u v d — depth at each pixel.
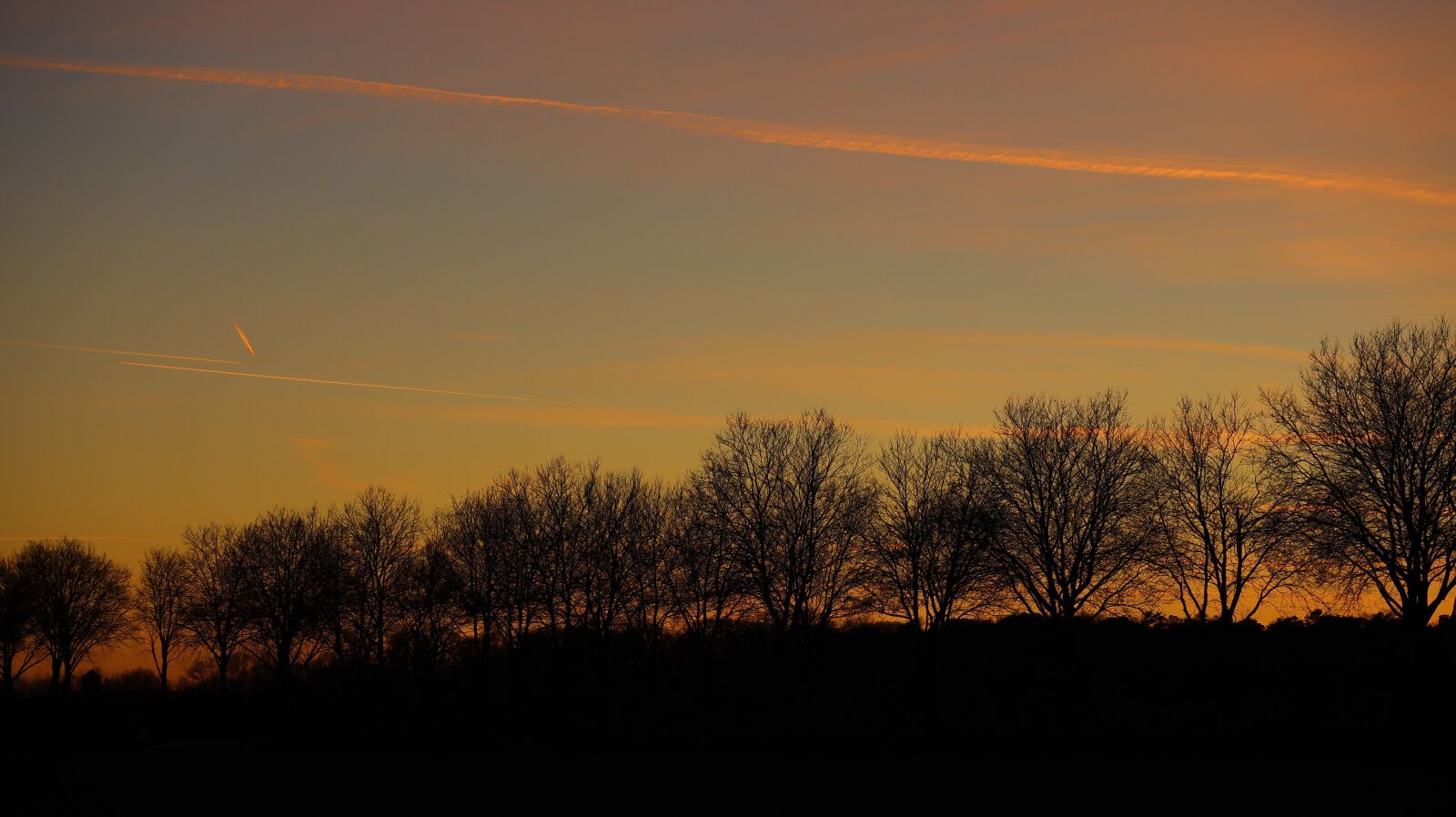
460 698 93.44
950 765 63.09
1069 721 74.12
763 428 88.81
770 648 83.88
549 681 90.31
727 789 55.69
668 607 89.69
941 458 87.62
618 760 68.62
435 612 99.19
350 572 103.25
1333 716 69.88
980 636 84.44
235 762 71.31
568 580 92.62
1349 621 78.56
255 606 105.94
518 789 56.78
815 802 51.38
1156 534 78.38
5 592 115.88
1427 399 66.94
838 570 84.19
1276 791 52.03
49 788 59.59
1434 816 46.28
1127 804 49.34
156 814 51.16
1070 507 80.25
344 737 89.44
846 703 80.88
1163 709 74.75
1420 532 64.50
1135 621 82.00
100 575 120.31
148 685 127.25
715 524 86.12
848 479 87.50
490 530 96.12
